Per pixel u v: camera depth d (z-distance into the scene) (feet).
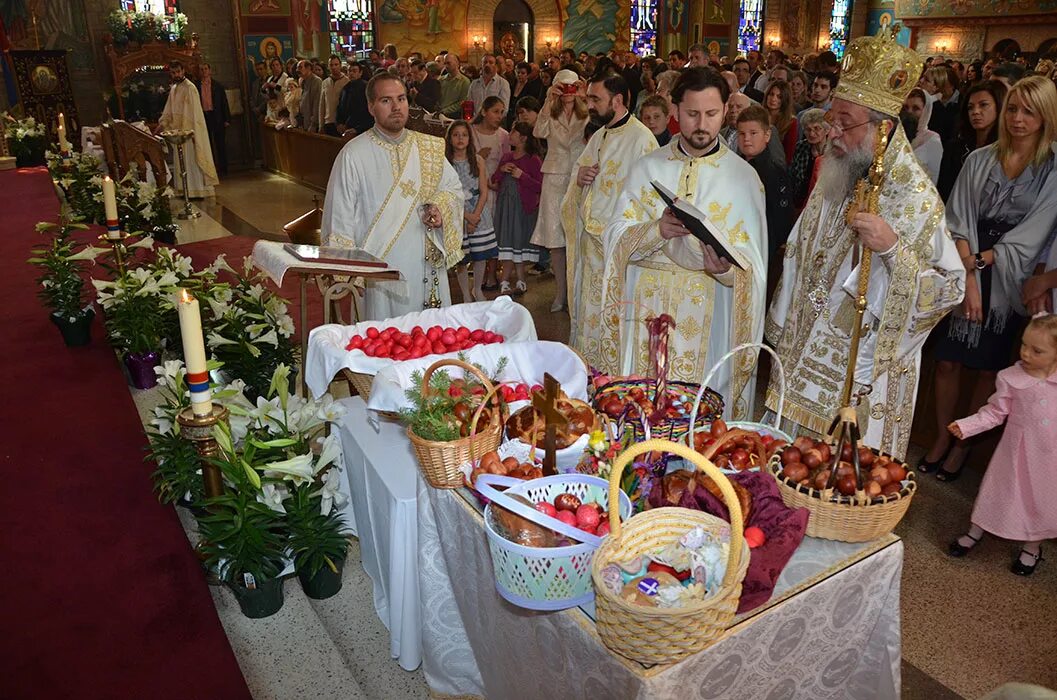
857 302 8.30
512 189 21.47
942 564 10.23
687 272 10.90
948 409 12.02
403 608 8.01
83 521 9.39
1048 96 9.95
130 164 30.17
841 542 5.94
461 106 42.37
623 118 14.23
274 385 8.73
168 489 9.45
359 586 9.61
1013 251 10.56
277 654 7.94
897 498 5.74
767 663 5.41
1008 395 9.63
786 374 9.72
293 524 8.63
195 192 38.68
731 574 4.57
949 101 21.22
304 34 55.36
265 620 8.38
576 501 5.60
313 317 19.20
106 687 6.94
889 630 6.28
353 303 12.50
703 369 11.20
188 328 7.26
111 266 16.01
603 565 4.83
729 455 6.50
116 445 11.28
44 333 15.93
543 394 6.12
